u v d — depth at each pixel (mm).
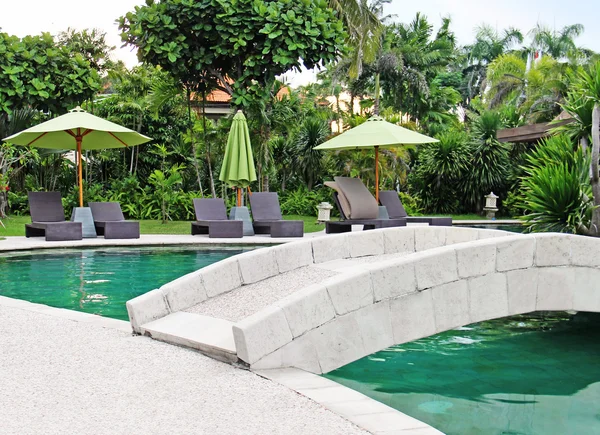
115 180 20719
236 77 16547
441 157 24281
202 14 14586
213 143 19234
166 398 3094
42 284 7441
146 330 4539
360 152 22422
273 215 14547
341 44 15359
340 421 2768
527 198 10375
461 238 6363
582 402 3797
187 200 18797
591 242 4715
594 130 9031
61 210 13203
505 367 4555
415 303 4281
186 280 5039
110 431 2615
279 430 2650
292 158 24109
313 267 5797
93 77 17609
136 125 22359
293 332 3842
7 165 17234
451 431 3295
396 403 3779
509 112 26500
